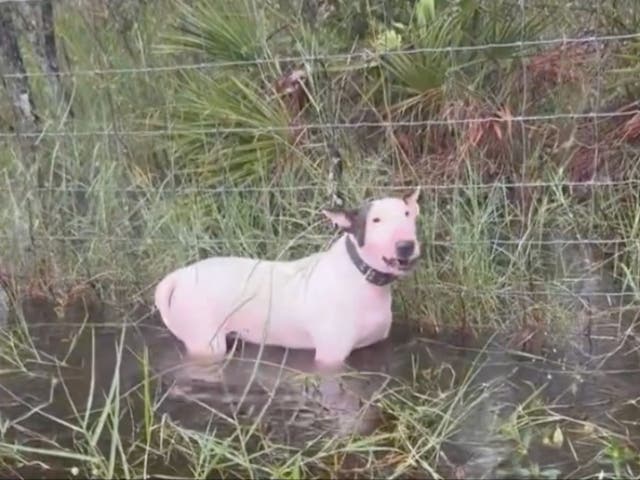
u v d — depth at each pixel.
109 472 1.73
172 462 1.79
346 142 2.76
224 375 2.18
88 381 2.19
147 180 2.88
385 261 2.17
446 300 2.47
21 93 3.01
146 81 3.09
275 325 2.28
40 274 2.85
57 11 3.26
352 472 1.73
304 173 2.77
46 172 2.96
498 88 2.75
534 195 2.60
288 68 2.95
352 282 2.22
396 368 2.20
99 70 2.99
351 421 1.93
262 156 2.80
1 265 2.89
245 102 2.88
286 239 2.66
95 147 2.93
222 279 2.32
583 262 2.56
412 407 1.97
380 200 2.23
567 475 1.71
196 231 2.72
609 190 2.63
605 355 2.25
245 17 3.02
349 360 2.24
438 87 2.72
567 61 2.72
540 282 2.46
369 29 3.02
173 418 1.97
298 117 2.84
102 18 3.24
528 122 2.70
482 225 2.51
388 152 2.72
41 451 1.82
